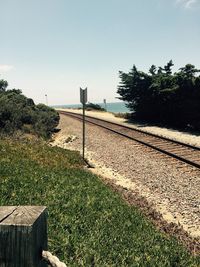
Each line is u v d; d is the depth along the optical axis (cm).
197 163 1285
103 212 738
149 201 933
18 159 1127
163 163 1380
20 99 2847
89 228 639
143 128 2934
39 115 2595
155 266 546
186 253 612
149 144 1783
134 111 3953
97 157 1605
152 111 3459
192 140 2094
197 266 570
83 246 561
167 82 3189
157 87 3184
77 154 1531
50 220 629
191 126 2906
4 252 185
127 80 3594
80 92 1441
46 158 1270
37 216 190
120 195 948
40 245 196
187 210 856
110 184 1074
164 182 1105
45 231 202
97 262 525
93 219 683
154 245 624
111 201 833
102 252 557
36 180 888
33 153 1296
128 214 764
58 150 1523
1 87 4531
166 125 3148
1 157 1102
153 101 3319
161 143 1922
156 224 763
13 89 3488
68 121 4078
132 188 1072
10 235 183
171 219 810
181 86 2847
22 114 2270
